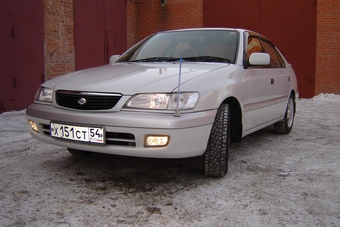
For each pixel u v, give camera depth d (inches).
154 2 487.5
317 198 114.0
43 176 132.3
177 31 177.0
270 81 171.3
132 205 107.0
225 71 135.8
